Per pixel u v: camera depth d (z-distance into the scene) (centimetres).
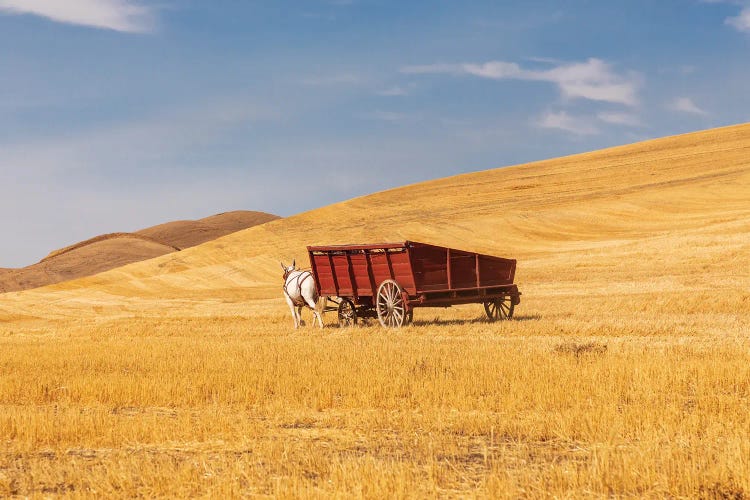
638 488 780
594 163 10238
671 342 1878
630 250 5166
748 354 1595
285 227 8169
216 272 6625
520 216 7694
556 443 976
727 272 3991
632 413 1048
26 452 995
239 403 1287
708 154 9700
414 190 9762
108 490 809
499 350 1745
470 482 816
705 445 894
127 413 1252
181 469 860
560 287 3906
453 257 2645
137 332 2825
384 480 769
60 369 1736
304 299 2761
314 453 919
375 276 2650
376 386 1308
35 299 5788
